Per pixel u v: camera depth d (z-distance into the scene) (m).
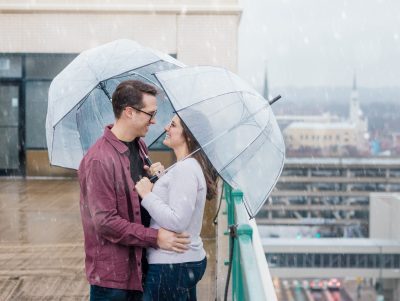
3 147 13.47
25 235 6.94
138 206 2.62
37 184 12.09
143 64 3.34
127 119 2.65
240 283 3.02
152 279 2.61
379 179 144.50
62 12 13.23
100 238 2.59
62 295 4.76
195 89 2.81
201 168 2.68
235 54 13.16
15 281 5.11
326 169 144.88
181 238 2.56
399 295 57.56
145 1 13.10
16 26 13.29
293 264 57.56
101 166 2.53
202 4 13.06
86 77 3.30
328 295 85.19
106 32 13.26
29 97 13.44
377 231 60.19
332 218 142.00
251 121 2.92
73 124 3.37
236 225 2.85
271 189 2.94
